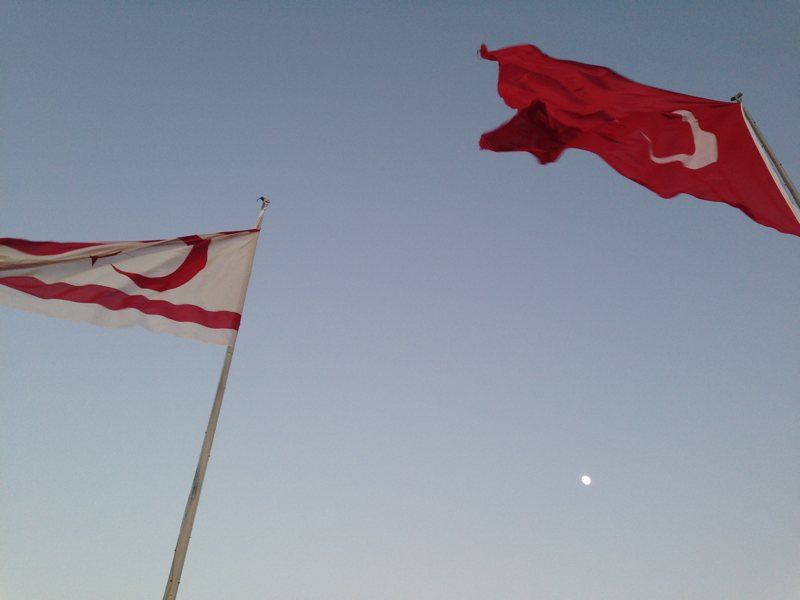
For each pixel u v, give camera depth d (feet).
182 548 39.14
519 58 48.49
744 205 42.11
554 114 47.44
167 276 49.73
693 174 44.06
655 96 46.93
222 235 52.29
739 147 43.52
